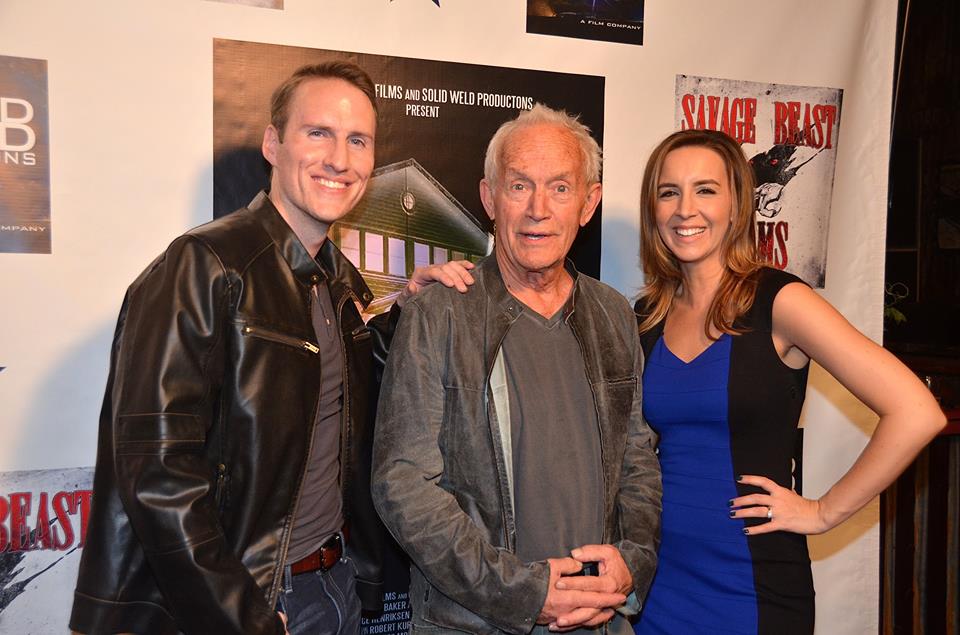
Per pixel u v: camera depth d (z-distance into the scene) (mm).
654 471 1694
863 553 2631
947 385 3217
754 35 2439
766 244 2479
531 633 1539
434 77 2131
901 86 4582
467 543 1433
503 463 1529
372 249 2104
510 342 1595
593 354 1649
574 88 2268
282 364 1392
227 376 1352
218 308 1322
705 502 1673
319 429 1521
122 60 1870
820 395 2564
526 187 1556
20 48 1794
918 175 4562
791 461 1701
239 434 1346
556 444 1560
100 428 1400
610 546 1537
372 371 1733
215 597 1215
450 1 2135
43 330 1845
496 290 1616
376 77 2074
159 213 1917
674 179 1735
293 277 1459
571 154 1561
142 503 1204
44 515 1858
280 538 1382
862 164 2568
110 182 1877
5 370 1819
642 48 2332
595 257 2328
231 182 1970
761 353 1649
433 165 2146
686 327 1792
